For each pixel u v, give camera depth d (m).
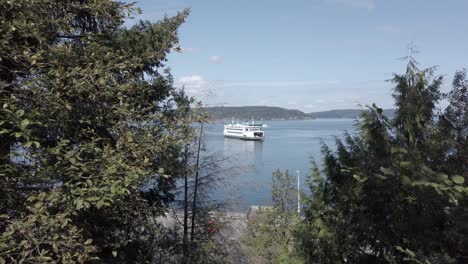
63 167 5.48
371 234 10.42
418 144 9.77
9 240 5.00
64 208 5.43
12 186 5.25
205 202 17.20
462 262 5.88
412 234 6.11
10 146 5.85
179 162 12.23
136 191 7.16
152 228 11.45
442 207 3.67
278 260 18.44
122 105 6.81
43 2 5.88
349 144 12.96
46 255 5.35
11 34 5.64
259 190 23.69
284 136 139.00
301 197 17.17
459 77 8.37
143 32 11.78
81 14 8.02
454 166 5.77
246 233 23.73
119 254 9.98
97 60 6.65
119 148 6.25
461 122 7.75
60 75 5.65
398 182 3.54
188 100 12.23
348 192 11.79
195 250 15.72
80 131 6.32
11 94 5.13
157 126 7.88
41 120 5.49
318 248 14.62
